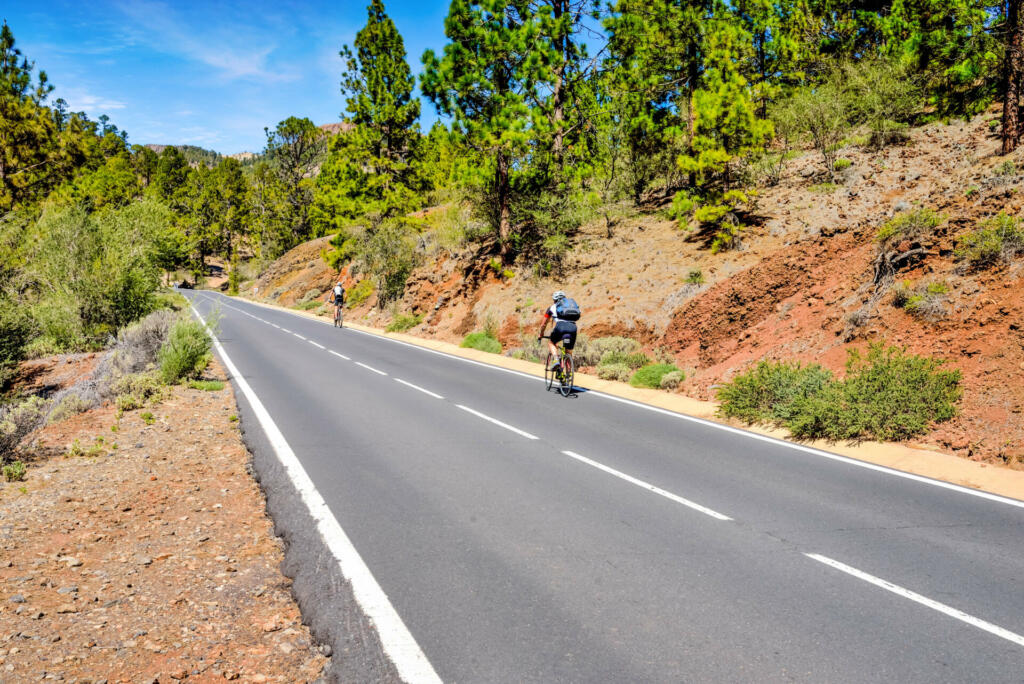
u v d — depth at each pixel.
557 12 26.16
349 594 4.15
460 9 22.86
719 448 8.21
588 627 3.75
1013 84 15.88
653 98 27.70
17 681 3.07
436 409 10.62
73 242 18.67
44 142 27.89
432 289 28.22
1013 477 6.66
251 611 3.97
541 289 22.12
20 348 15.09
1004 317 9.03
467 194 26.72
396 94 41.69
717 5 25.27
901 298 10.90
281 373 14.62
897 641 3.59
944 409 8.05
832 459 7.71
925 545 5.02
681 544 5.04
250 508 5.89
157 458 7.36
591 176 26.41
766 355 12.59
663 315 17.06
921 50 18.62
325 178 63.03
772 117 23.20
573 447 8.20
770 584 4.34
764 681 3.21
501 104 23.39
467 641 3.59
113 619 3.78
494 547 4.95
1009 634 3.67
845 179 20.41
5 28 27.53
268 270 68.50
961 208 12.42
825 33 28.08
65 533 5.09
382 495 6.18
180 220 77.56
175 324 14.03
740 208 21.44
